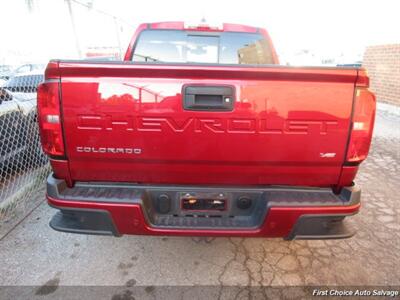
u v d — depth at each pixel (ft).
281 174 5.85
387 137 20.80
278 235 5.88
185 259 7.74
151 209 6.00
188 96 5.32
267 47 10.23
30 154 13.46
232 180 5.98
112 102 5.33
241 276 7.14
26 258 7.64
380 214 10.28
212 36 9.93
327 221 5.82
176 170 5.83
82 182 6.05
